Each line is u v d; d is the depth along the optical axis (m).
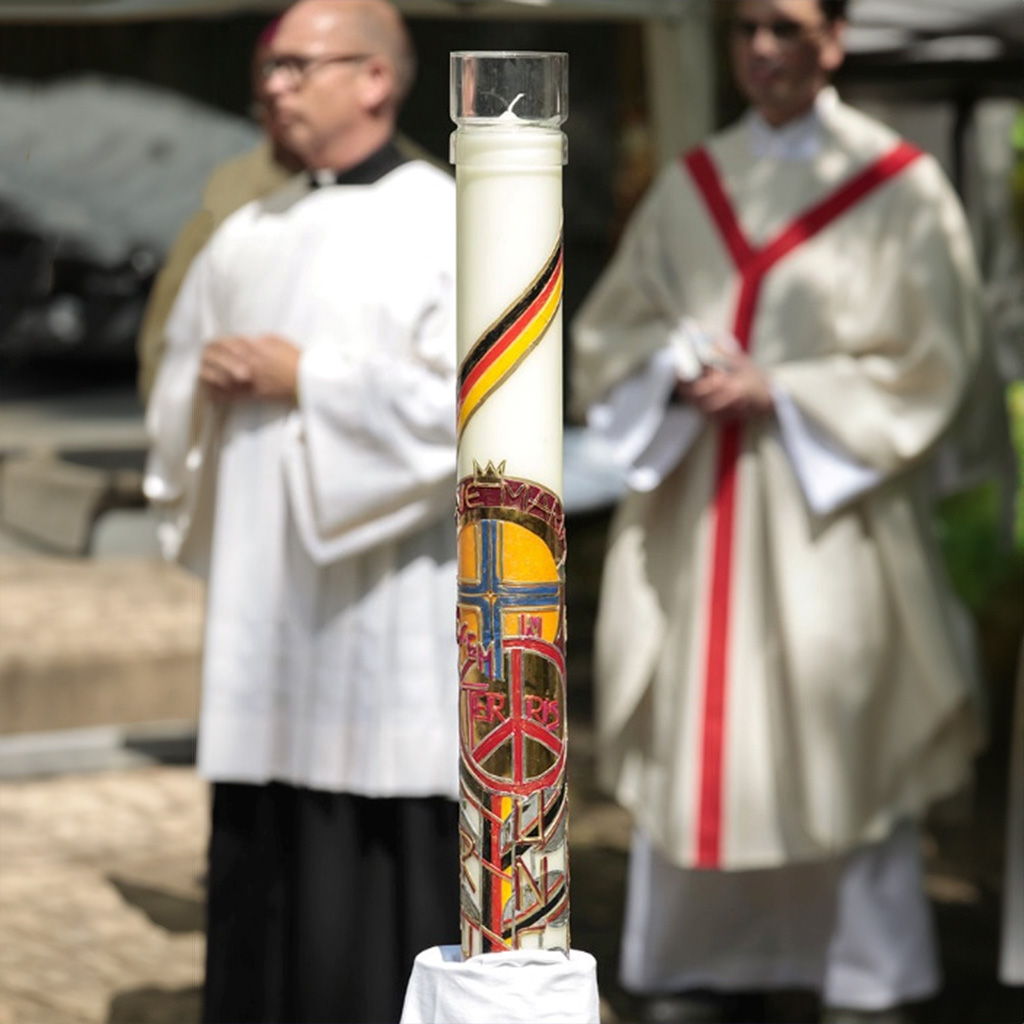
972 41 12.94
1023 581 13.20
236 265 7.70
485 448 3.12
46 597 18.17
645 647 9.75
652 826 9.68
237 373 7.41
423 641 7.39
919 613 9.44
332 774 7.39
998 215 13.88
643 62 21.98
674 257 9.88
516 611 3.13
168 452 8.08
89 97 28.83
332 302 7.44
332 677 7.44
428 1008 3.13
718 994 9.94
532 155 3.10
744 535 9.52
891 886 9.55
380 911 7.47
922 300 9.36
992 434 9.88
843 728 9.29
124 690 15.48
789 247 9.59
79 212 29.80
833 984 9.55
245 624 7.59
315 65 7.44
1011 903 8.26
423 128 25.11
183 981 10.19
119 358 31.89
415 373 7.32
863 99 14.10
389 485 7.27
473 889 3.18
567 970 3.08
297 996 7.59
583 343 9.95
